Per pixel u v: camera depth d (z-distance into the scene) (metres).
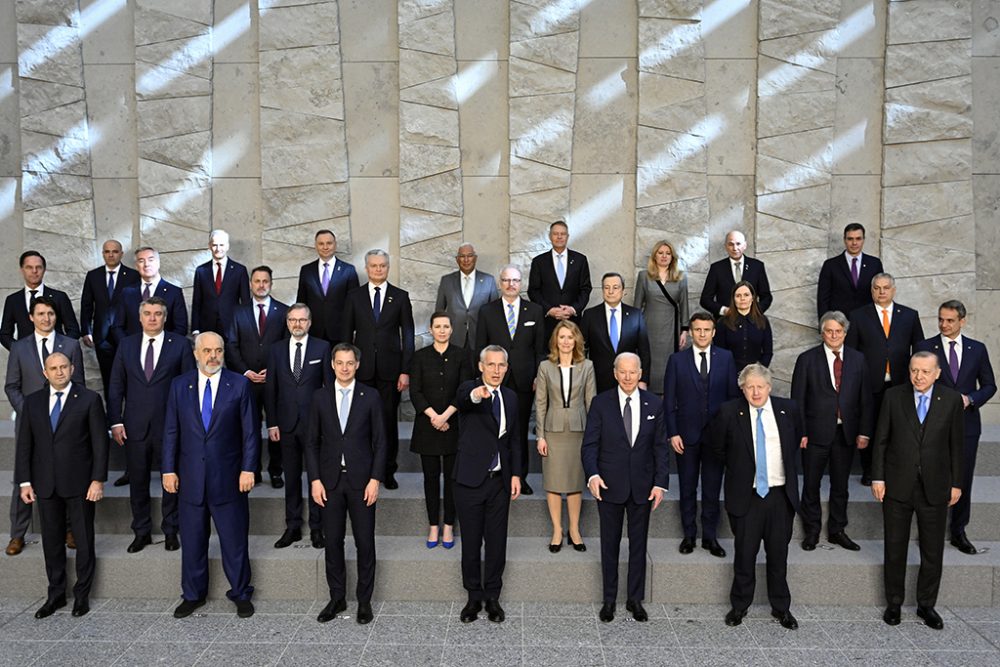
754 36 7.00
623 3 7.02
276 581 5.04
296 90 7.08
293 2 7.02
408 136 7.06
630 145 7.10
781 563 4.65
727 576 4.97
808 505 5.24
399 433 6.71
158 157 7.13
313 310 6.37
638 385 4.95
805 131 6.99
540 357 5.86
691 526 5.21
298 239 7.16
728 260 6.51
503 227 7.18
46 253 7.20
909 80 6.92
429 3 6.99
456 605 4.97
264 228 7.16
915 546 5.34
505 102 7.10
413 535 5.53
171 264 7.21
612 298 5.73
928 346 5.39
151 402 5.21
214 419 4.73
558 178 7.07
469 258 6.43
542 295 6.50
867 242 7.06
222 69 7.13
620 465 4.67
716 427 4.77
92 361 7.19
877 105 6.99
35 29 7.08
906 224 6.99
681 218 7.06
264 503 5.55
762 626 4.67
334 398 4.72
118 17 7.12
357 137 7.16
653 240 7.08
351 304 5.89
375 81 7.11
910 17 6.89
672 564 4.99
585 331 5.89
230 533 4.77
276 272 7.18
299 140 7.11
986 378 5.25
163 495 5.21
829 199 7.03
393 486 5.79
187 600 4.80
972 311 7.02
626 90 7.06
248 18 7.09
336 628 4.63
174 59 7.08
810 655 4.30
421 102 7.04
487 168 7.15
